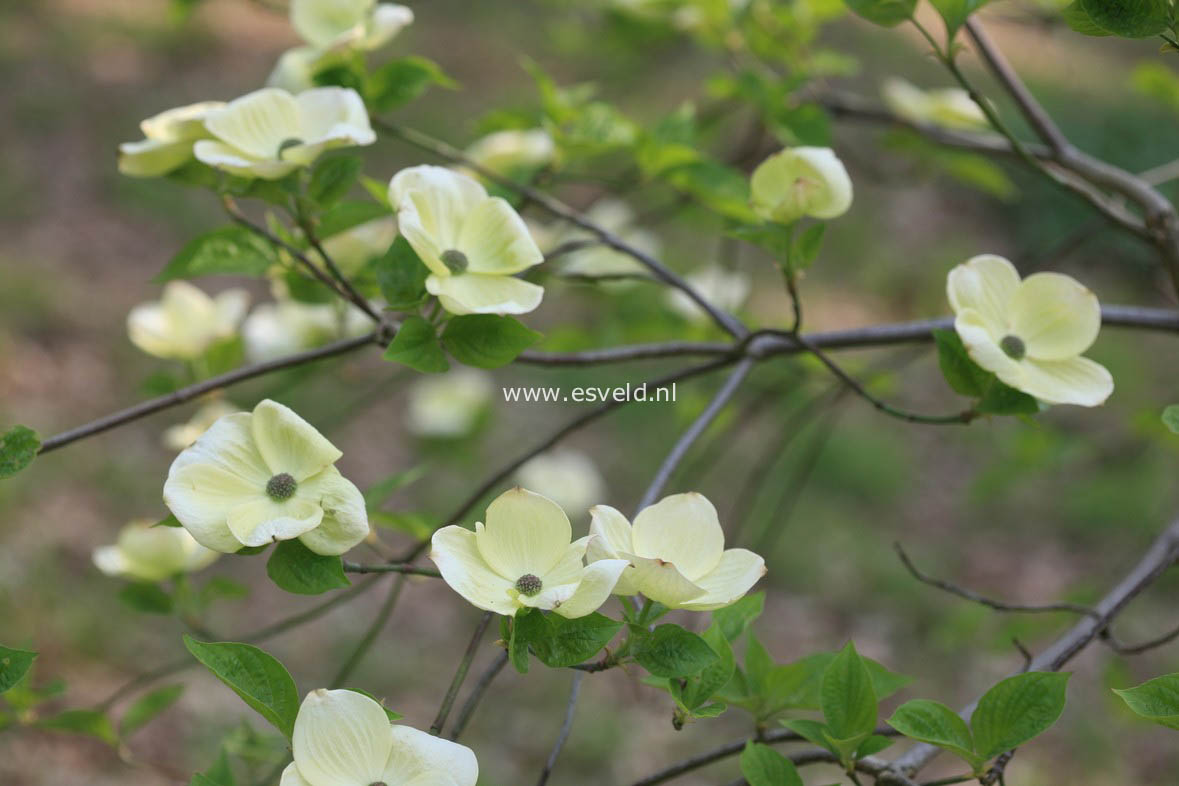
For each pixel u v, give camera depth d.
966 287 2.26
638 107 6.56
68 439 2.26
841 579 6.13
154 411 2.29
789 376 3.26
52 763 4.32
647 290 3.13
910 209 8.70
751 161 3.18
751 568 2.15
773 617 5.91
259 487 2.15
